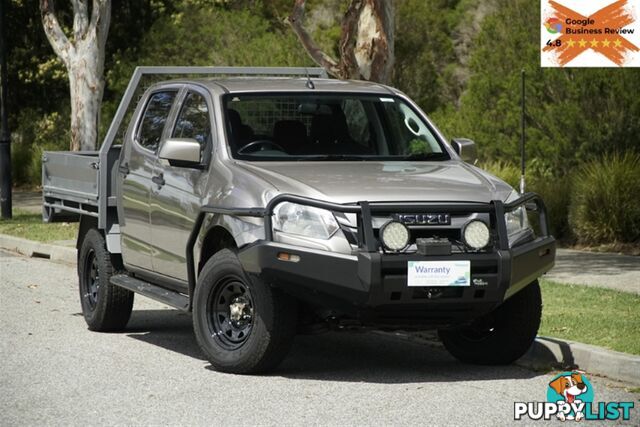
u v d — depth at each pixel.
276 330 9.13
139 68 11.91
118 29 40.84
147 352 10.58
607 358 9.43
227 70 12.12
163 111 11.17
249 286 9.21
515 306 9.74
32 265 17.89
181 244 10.24
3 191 25.03
